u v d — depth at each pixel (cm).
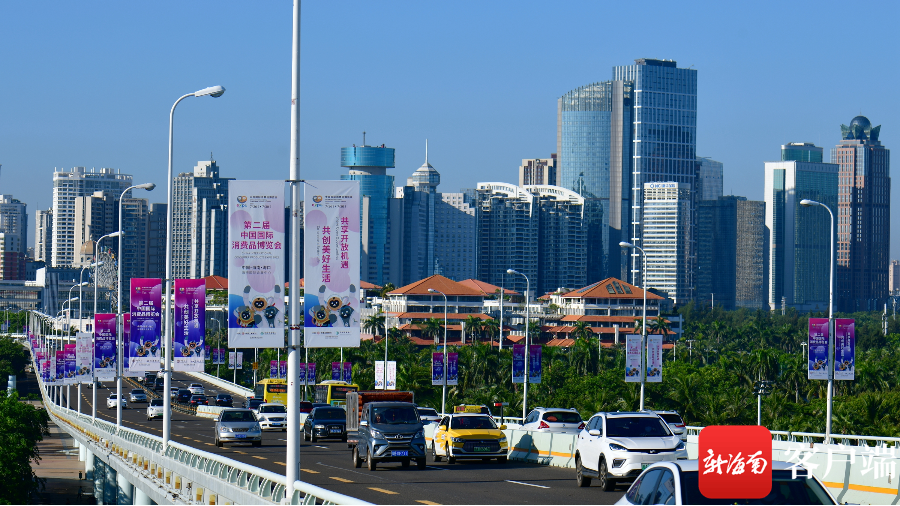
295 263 4022
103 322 10475
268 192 4325
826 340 8519
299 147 4150
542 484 5231
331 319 4378
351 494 4691
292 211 4131
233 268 4294
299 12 4091
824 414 14838
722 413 16275
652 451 4709
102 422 10981
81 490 13038
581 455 5131
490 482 5350
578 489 4947
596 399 17638
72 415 15312
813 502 2344
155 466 6169
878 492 4456
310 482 5331
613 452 4747
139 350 7638
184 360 6900
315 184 4391
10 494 10862
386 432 6162
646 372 9544
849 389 19450
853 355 8462
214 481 4444
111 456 8381
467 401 18225
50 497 12744
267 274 4325
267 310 4312
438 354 12738
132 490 7888
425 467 6309
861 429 13062
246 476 4306
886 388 19212
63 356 15962
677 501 2325
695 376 18675
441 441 6912
